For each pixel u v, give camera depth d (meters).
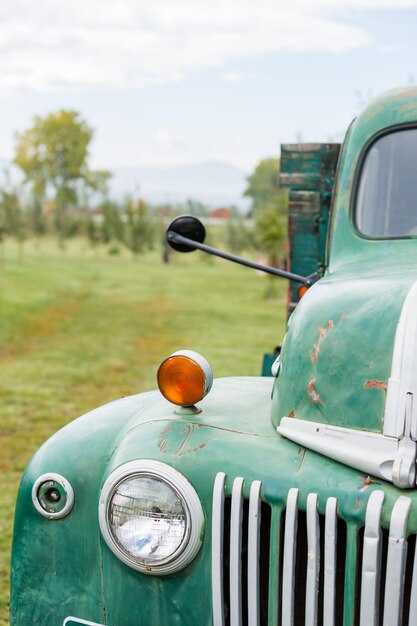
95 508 2.48
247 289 26.59
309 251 3.91
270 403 2.68
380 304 2.28
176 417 2.51
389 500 2.04
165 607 2.32
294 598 2.14
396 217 2.91
